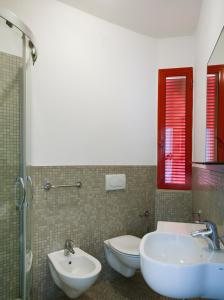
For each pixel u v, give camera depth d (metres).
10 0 1.82
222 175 1.29
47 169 1.98
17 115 1.68
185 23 2.41
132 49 2.53
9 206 1.69
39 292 1.90
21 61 1.64
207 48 1.82
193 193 2.46
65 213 2.06
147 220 2.59
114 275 2.34
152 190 2.64
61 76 2.07
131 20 2.35
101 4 2.11
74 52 2.14
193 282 0.98
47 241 1.95
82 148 2.19
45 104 1.99
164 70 2.69
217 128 1.34
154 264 1.03
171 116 2.70
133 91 2.54
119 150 2.44
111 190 2.35
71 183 2.10
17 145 1.69
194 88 2.57
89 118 2.24
